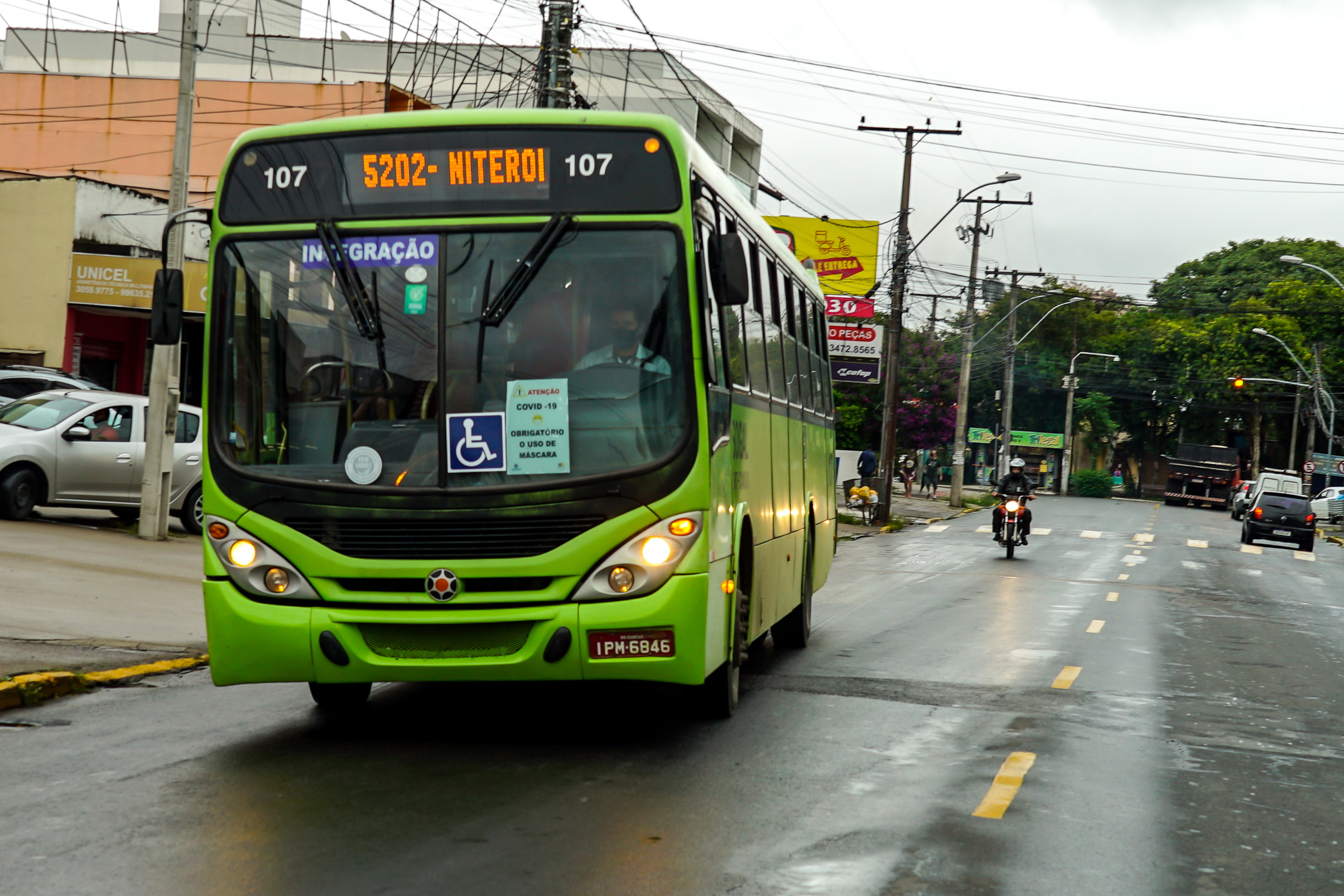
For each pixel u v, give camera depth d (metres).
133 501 19.00
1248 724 9.45
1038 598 19.58
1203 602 20.44
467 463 7.00
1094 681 11.12
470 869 5.09
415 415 7.08
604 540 6.95
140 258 31.08
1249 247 85.31
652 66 52.12
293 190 7.38
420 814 5.91
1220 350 78.75
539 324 7.12
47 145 40.34
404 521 6.96
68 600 12.48
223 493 7.17
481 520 6.95
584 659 6.93
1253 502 40.56
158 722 8.15
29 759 7.02
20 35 52.38
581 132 7.25
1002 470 63.31
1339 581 27.62
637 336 7.11
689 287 7.14
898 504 50.31
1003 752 7.88
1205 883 5.40
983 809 6.42
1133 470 91.62
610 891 4.89
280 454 7.16
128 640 10.77
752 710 9.01
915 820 6.14
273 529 7.07
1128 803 6.73
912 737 8.23
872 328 45.94
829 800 6.47
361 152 7.34
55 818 5.78
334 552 7.01
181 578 14.77
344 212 7.31
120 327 32.56
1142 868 5.55
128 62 51.94
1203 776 7.55
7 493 17.86
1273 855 5.91
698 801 6.32
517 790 6.43
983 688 10.47
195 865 5.07
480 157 7.27
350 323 7.20
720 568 7.54
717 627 7.54
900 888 5.07
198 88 39.81
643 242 7.18
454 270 7.18
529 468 7.00
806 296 12.62
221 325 7.32
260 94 39.56
